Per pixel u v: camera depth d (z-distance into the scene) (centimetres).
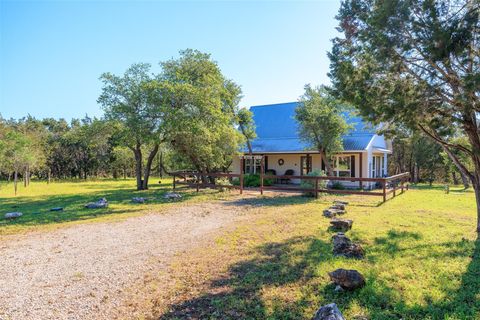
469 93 407
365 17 515
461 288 379
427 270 441
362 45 540
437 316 314
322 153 1722
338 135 1641
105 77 1722
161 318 332
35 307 361
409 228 723
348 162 1869
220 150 1839
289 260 505
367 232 682
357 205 1121
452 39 404
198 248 602
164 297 386
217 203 1233
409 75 502
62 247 623
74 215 1013
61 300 380
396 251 534
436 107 496
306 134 1719
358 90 553
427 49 428
